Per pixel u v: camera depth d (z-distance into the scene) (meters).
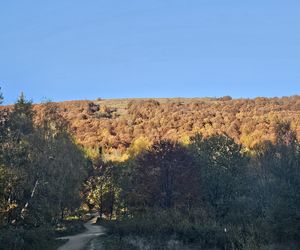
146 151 62.72
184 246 35.12
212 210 51.16
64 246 38.62
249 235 31.98
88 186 75.88
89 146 116.31
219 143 59.84
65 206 58.19
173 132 115.12
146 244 36.41
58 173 48.59
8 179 41.19
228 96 194.50
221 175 56.12
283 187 30.34
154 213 46.41
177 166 57.25
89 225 66.44
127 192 67.00
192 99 199.25
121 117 172.62
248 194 54.09
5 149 43.03
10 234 31.83
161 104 187.12
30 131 47.59
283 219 29.23
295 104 149.38
